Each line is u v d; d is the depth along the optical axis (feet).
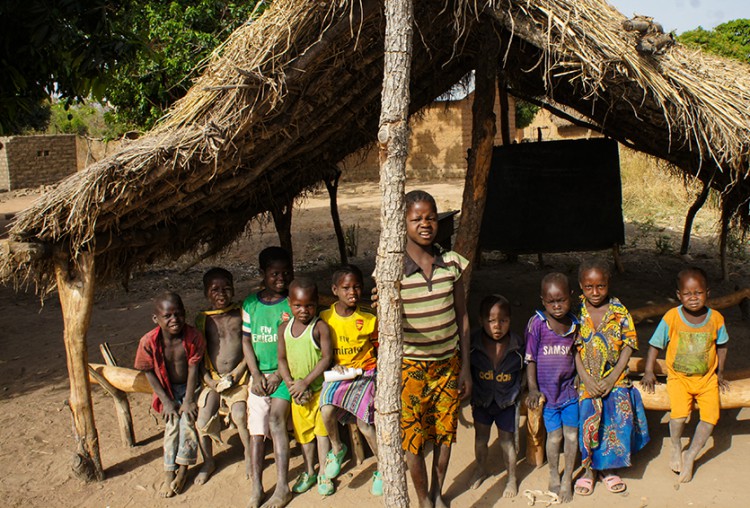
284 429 13.44
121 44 21.25
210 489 13.73
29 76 22.68
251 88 12.36
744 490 12.40
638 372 15.07
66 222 12.52
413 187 65.98
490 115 15.10
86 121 89.04
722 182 21.04
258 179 18.07
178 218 16.21
